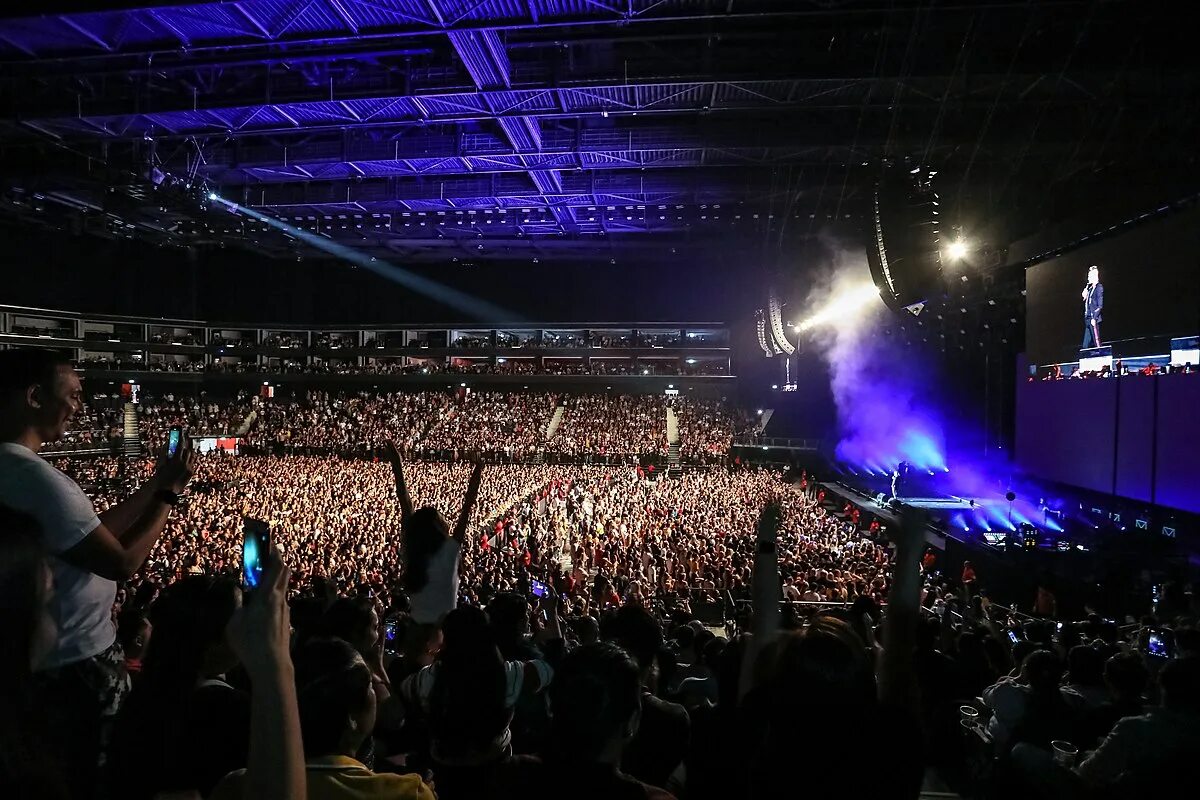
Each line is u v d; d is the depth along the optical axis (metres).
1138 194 24.20
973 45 25.66
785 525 25.28
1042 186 32.78
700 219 48.19
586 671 2.67
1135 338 25.20
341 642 2.97
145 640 5.43
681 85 28.78
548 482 42.72
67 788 1.70
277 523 24.91
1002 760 4.53
